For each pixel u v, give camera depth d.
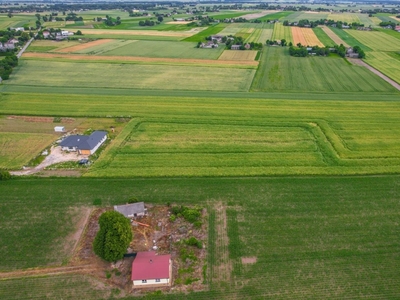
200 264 41.28
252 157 63.41
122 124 78.12
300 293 37.66
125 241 41.19
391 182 56.28
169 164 61.22
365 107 87.38
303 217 48.78
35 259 42.25
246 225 47.34
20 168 60.78
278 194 53.56
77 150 66.19
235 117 80.38
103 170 59.50
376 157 63.34
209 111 84.12
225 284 38.72
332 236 45.41
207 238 45.12
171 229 46.72
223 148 66.44
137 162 61.88
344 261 41.59
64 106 88.75
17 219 48.78
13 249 43.75
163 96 95.19
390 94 98.31
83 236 45.81
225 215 49.25
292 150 65.81
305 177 57.75
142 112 83.94
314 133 72.25
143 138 70.50
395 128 75.06
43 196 53.34
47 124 78.75
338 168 59.72
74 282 39.16
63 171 59.81
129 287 38.59
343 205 51.09
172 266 41.00
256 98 93.88
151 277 38.12
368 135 71.81
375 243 44.28
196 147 66.88
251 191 54.25
